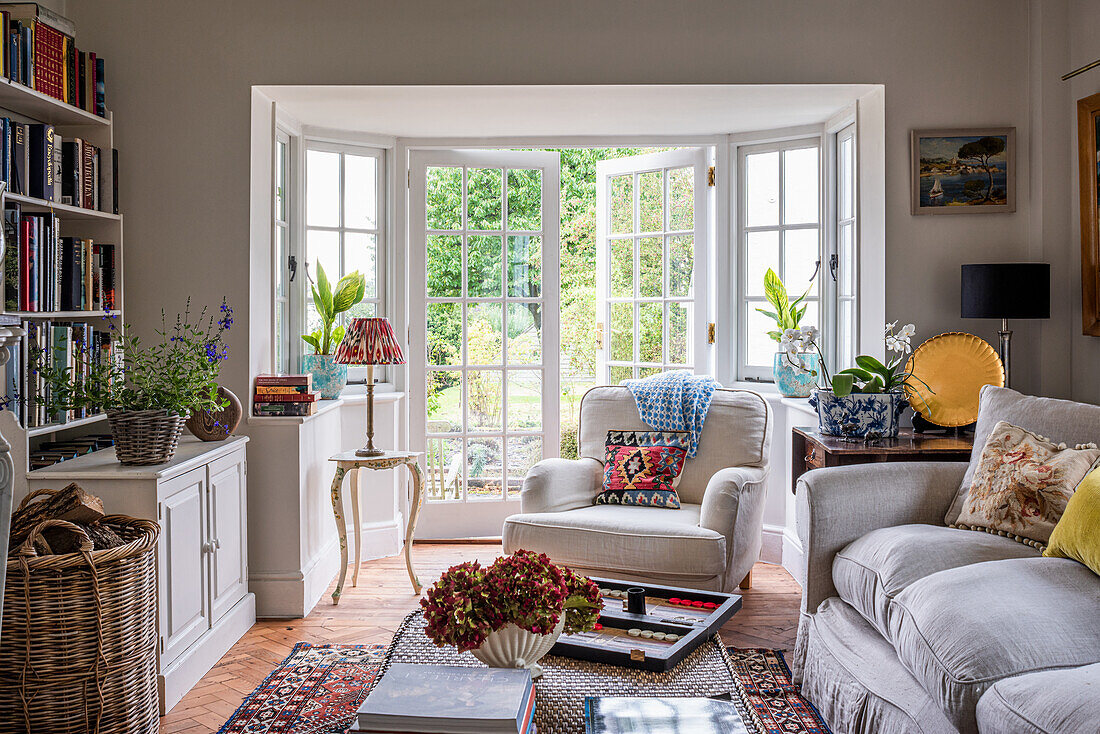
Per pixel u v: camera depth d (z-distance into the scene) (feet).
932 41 12.14
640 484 12.55
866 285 13.01
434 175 15.64
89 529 8.11
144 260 11.78
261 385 11.82
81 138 11.15
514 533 11.46
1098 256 11.38
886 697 7.49
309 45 11.93
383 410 15.05
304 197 14.42
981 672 6.21
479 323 15.89
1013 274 11.14
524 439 16.07
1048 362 12.09
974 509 8.93
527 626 6.51
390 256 15.47
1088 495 7.48
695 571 10.71
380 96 12.51
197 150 11.80
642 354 16.46
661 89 12.29
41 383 9.36
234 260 11.82
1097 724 5.16
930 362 11.90
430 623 6.60
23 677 7.38
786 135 14.84
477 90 12.25
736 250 15.56
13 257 8.85
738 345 15.69
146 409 9.17
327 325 13.96
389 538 15.03
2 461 5.61
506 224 15.81
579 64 12.09
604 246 16.88
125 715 7.84
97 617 7.56
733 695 6.63
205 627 10.08
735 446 12.76
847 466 9.78
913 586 7.59
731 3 12.10
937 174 12.19
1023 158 12.19
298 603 11.85
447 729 5.55
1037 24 11.97
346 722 8.61
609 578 11.14
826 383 13.94
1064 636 6.39
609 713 6.13
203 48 11.82
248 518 11.82
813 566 9.32
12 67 9.08
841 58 12.16
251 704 9.05
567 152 30.58
